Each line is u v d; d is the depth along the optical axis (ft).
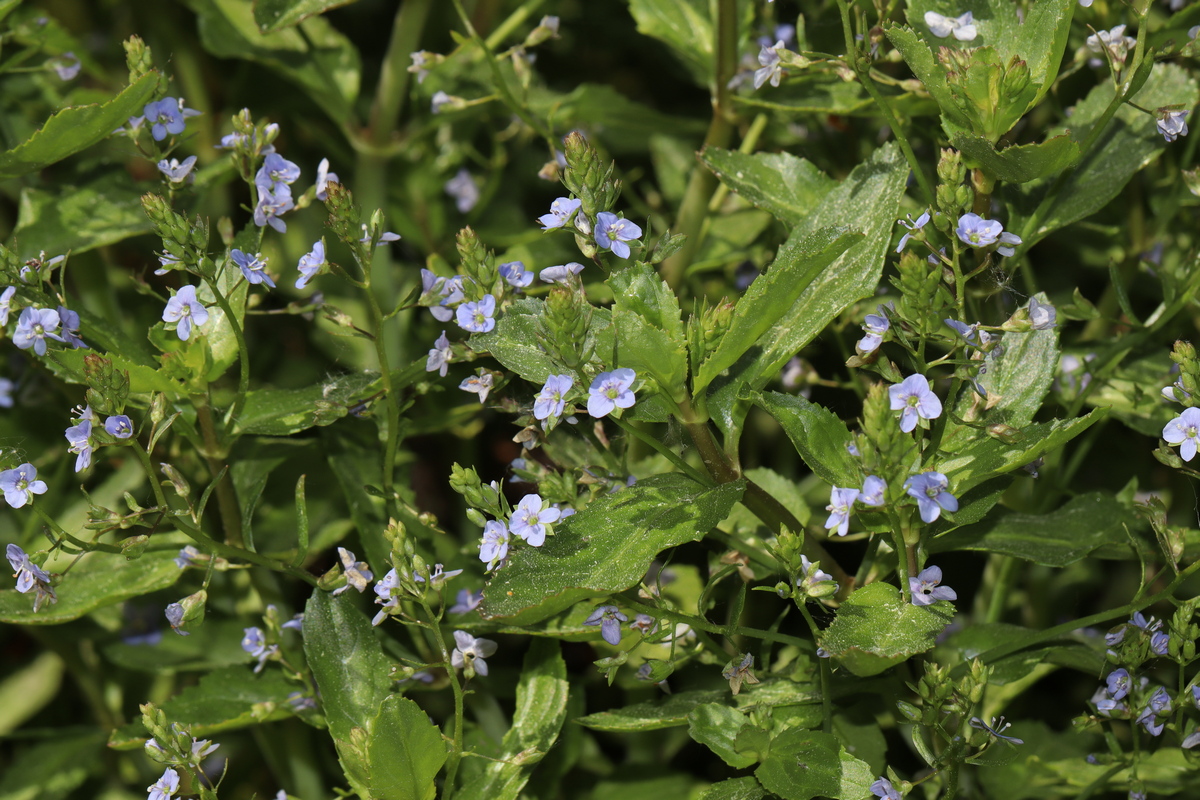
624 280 1.82
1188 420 1.82
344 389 1.94
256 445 2.02
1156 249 2.10
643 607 1.85
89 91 2.19
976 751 1.86
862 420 1.83
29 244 2.06
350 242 1.85
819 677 1.92
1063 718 2.13
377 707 1.89
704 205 2.12
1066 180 1.93
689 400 1.83
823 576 1.82
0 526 2.16
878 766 1.94
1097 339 2.07
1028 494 2.04
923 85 1.90
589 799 2.10
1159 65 1.97
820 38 2.11
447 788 1.88
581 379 1.81
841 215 1.90
